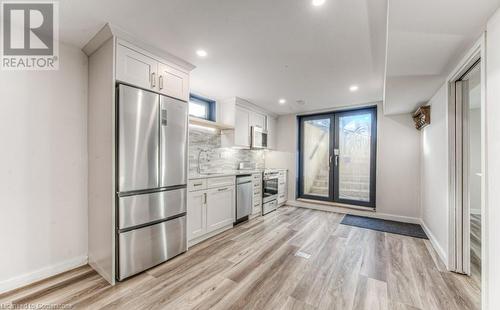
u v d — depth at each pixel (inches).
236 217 135.1
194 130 136.0
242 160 180.4
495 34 49.2
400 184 147.2
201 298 65.7
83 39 78.3
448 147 84.7
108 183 74.7
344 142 177.0
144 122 80.4
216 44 80.0
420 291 69.7
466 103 82.9
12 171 69.7
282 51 84.3
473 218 149.6
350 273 80.5
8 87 69.2
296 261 89.6
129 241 75.7
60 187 79.9
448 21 51.1
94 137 82.7
